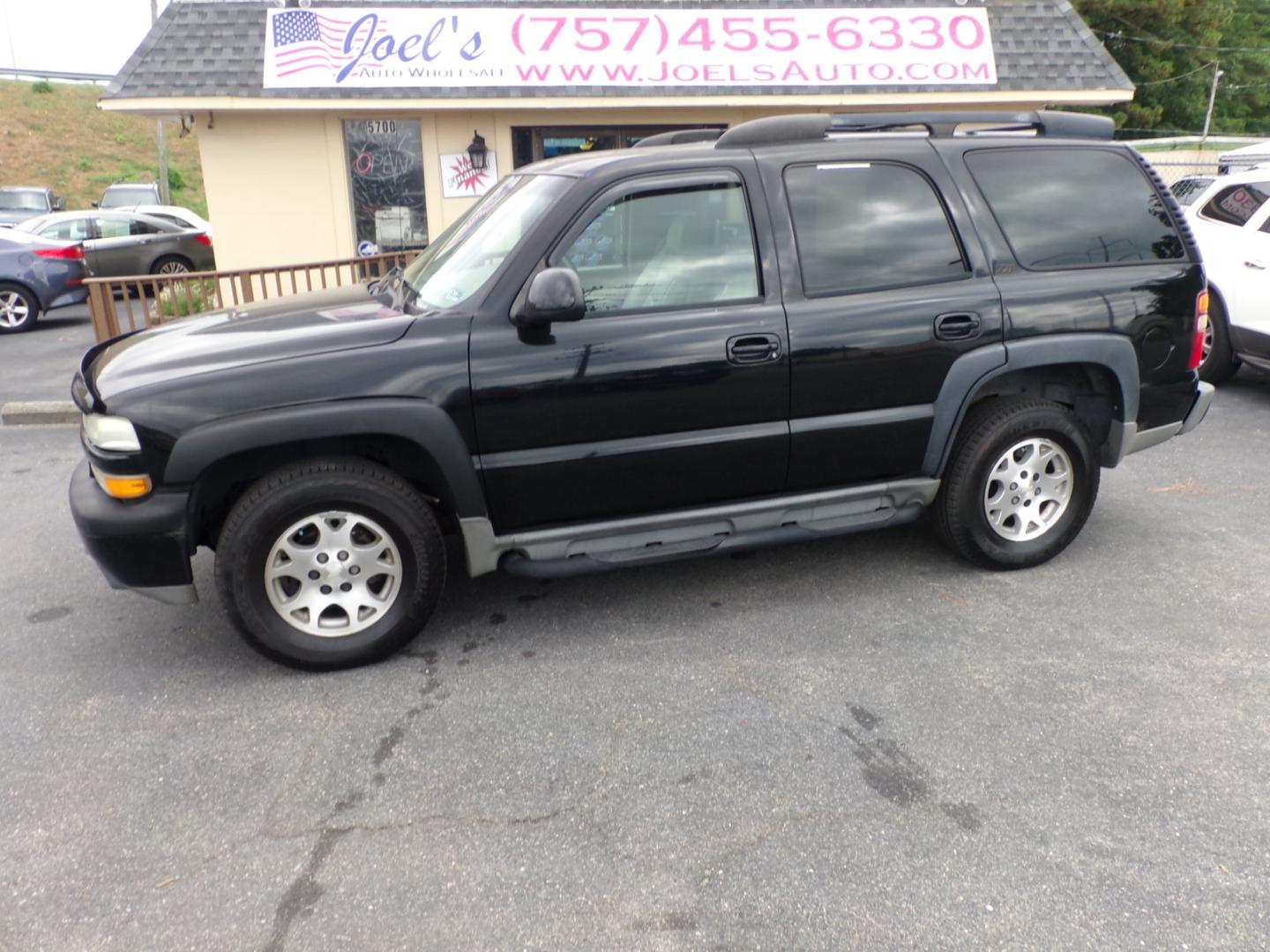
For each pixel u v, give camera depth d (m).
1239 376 8.70
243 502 3.52
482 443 3.61
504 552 3.81
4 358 10.99
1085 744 3.18
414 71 10.33
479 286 3.69
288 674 3.74
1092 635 3.90
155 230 16.28
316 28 10.23
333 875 2.65
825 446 4.00
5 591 4.59
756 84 10.61
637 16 10.60
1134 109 41.78
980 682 3.56
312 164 10.88
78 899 2.58
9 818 2.91
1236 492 5.57
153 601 4.45
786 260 3.87
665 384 3.72
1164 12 41.28
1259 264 7.55
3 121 38.41
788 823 2.83
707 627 4.04
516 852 2.73
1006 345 4.09
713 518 3.99
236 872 2.67
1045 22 11.35
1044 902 2.51
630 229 3.74
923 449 4.15
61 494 6.02
